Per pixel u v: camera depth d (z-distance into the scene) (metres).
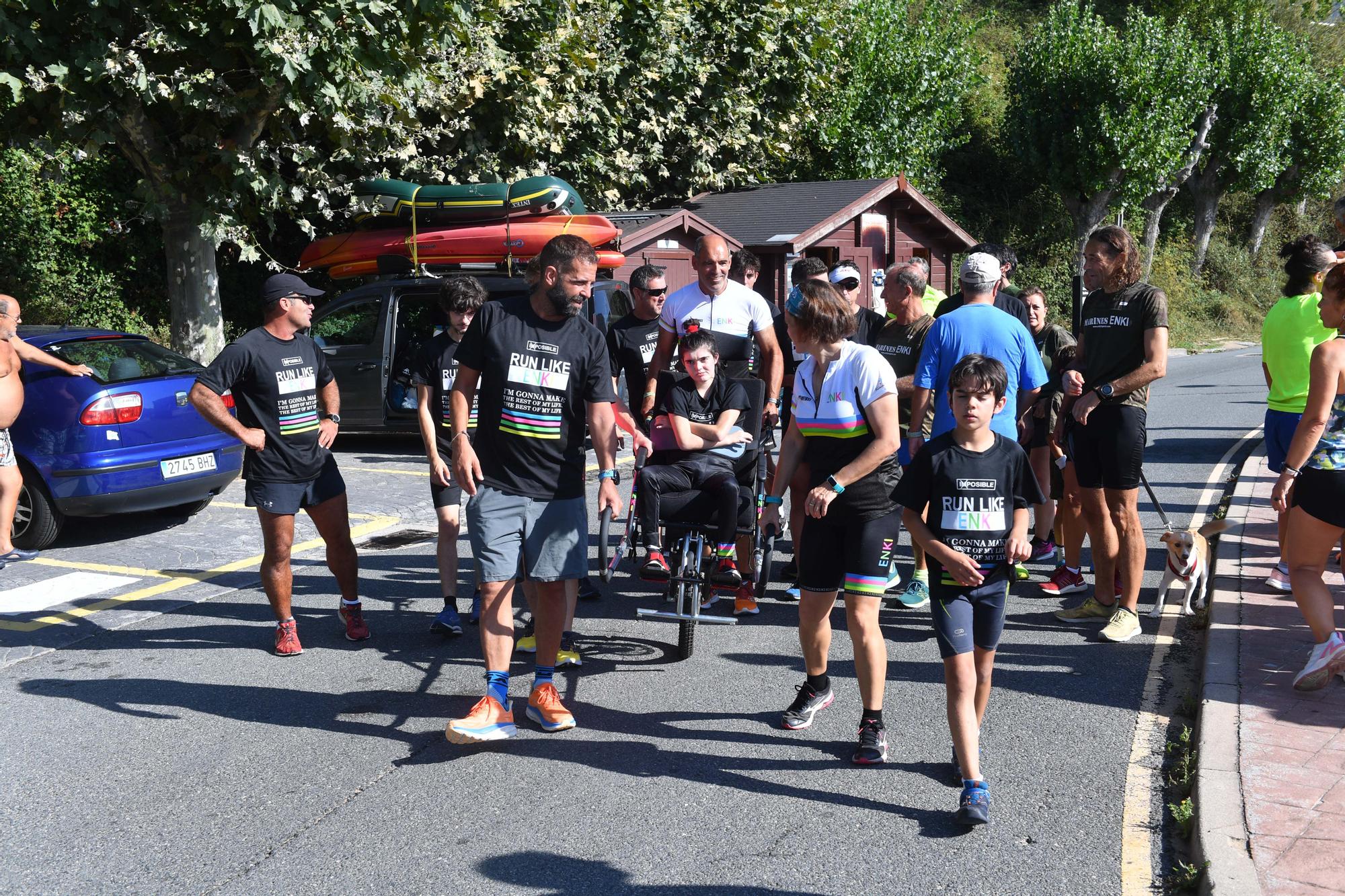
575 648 5.91
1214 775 3.96
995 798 4.08
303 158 13.11
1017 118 33.22
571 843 3.79
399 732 4.82
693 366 5.77
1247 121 37.34
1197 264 40.22
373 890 3.50
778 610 6.60
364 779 4.34
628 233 16.69
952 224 23.36
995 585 3.94
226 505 9.63
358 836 3.87
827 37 22.66
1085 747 4.52
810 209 20.62
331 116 12.04
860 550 4.33
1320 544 4.77
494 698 4.54
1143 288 5.64
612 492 4.75
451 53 14.56
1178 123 31.70
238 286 18.41
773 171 26.22
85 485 7.78
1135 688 5.15
